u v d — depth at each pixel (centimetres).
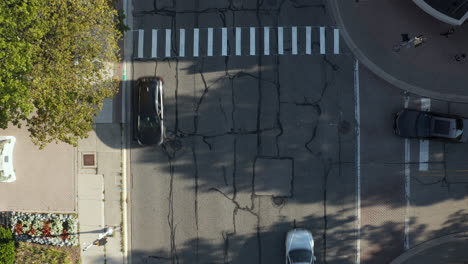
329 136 1917
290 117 1930
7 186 2038
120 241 1991
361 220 1912
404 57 1900
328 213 1920
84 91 1599
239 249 1945
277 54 1934
